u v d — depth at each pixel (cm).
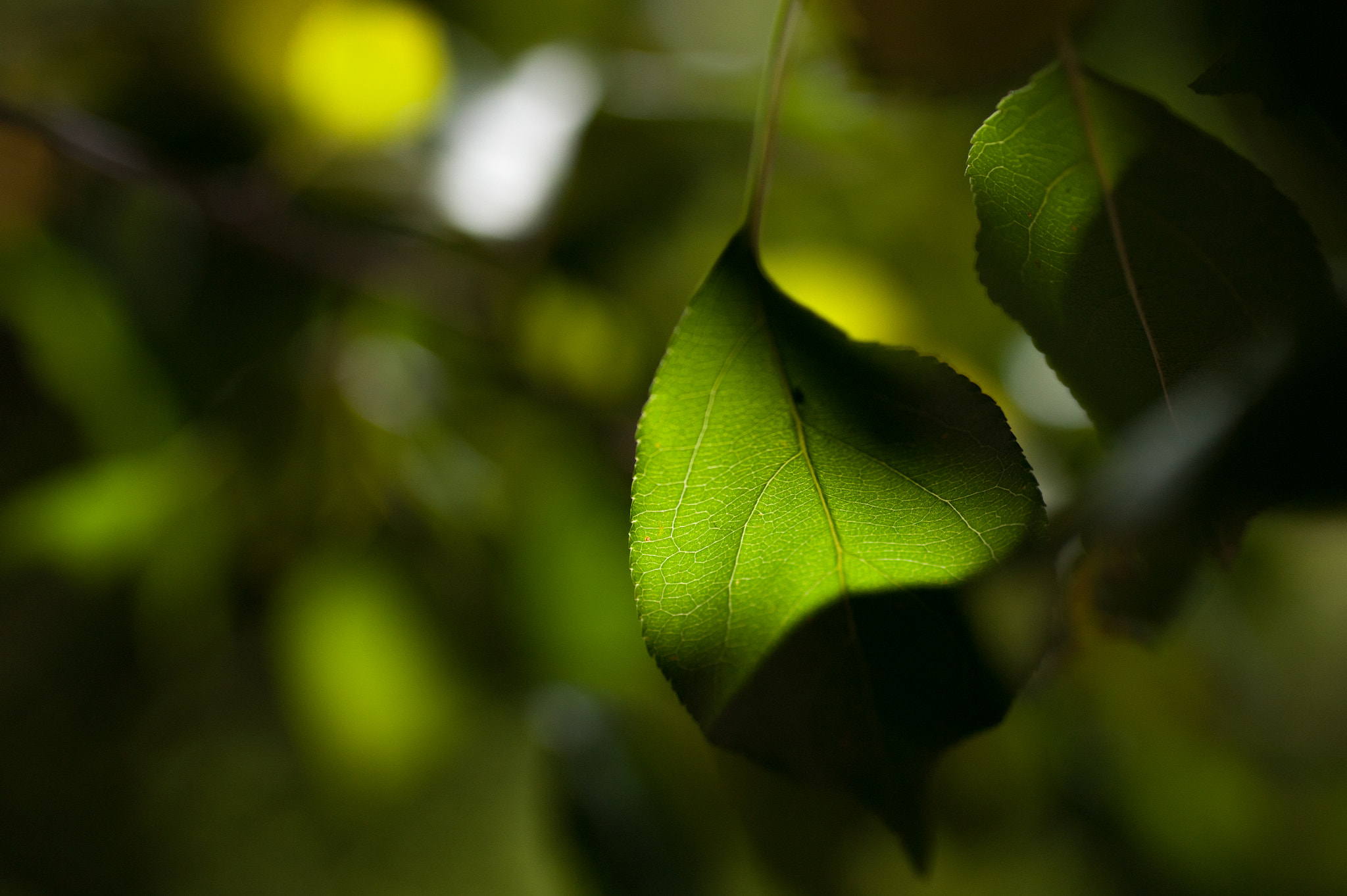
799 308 27
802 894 47
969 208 58
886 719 28
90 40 54
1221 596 54
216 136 54
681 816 50
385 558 55
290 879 83
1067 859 55
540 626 54
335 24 50
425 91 52
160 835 79
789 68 28
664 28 67
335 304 56
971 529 27
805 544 28
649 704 52
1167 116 27
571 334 58
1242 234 27
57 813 77
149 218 56
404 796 54
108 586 58
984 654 27
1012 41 31
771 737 28
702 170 58
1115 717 53
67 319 55
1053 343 27
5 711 72
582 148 52
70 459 63
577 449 58
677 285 59
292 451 55
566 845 49
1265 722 59
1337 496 25
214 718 76
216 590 56
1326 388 25
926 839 27
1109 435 27
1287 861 53
